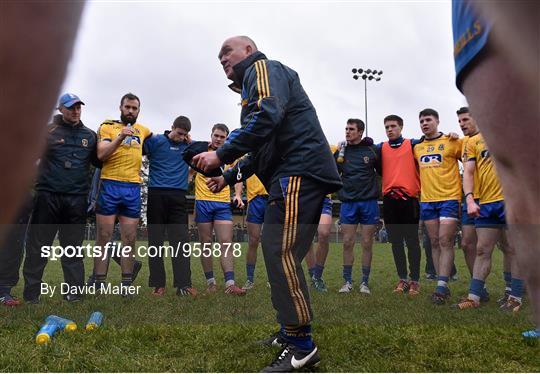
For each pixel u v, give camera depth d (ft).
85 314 10.73
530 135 0.85
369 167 14.78
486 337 8.86
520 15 0.75
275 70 6.84
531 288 0.98
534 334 8.48
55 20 0.59
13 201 0.59
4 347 8.38
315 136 6.95
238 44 7.76
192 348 8.44
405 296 12.15
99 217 13.28
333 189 7.02
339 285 12.98
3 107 0.56
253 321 10.27
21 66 0.57
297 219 6.73
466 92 0.98
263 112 6.45
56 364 7.49
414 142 14.71
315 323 9.96
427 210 13.94
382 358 7.72
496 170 0.99
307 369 7.05
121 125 13.92
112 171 13.33
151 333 9.23
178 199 13.98
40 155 0.61
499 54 0.83
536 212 0.91
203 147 7.89
